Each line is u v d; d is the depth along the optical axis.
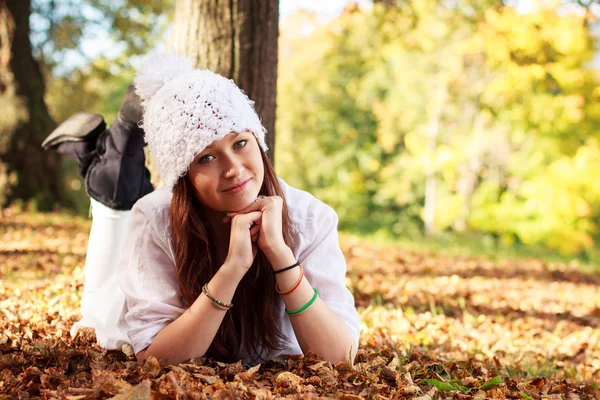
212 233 2.62
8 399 2.26
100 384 2.20
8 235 9.16
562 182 18.62
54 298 4.26
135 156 3.54
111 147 3.52
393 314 5.27
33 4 17.48
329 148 27.94
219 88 2.38
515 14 11.83
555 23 13.12
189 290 2.55
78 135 3.67
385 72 25.31
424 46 17.91
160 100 2.41
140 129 3.49
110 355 2.79
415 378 2.97
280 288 2.50
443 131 22.75
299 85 27.11
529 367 4.16
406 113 23.89
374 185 27.67
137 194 3.57
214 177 2.38
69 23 17.98
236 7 4.64
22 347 2.91
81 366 2.68
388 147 25.78
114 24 18.03
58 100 21.05
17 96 12.95
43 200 13.02
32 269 6.01
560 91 16.92
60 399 2.18
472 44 15.96
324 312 2.54
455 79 20.19
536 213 19.84
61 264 6.36
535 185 19.12
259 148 2.51
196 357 2.50
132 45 18.58
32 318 3.66
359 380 2.57
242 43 4.66
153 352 2.49
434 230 22.89
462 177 22.78
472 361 3.80
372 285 6.54
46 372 2.51
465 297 6.86
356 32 22.30
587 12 10.72
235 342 2.68
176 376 2.33
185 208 2.49
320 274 2.67
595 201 19.14
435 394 2.65
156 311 2.55
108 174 3.51
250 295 2.63
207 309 2.42
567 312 6.91
